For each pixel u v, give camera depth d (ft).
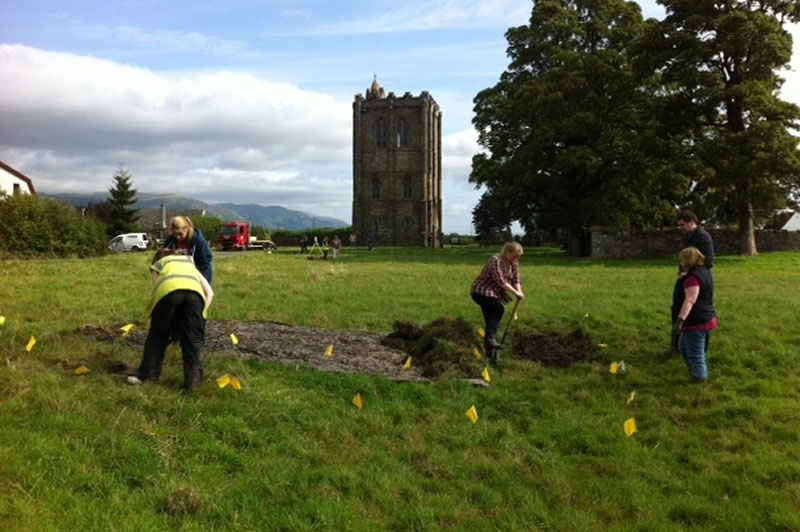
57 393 19.66
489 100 159.84
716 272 80.79
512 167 141.28
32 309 40.68
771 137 103.09
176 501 15.16
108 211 235.61
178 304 22.18
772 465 19.12
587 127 129.08
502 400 24.77
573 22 145.28
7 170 182.29
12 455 15.67
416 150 287.48
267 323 38.50
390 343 33.17
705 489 17.92
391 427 21.34
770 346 32.65
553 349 33.91
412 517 15.76
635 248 124.57
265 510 15.52
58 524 13.58
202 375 22.58
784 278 69.82
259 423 20.12
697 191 140.56
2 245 100.78
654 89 134.51
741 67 113.50
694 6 111.65
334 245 139.85
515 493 17.42
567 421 22.88
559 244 234.79
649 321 40.81
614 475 18.94
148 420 19.10
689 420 23.39
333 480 17.30
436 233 296.92
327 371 26.37
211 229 237.04
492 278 30.45
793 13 111.65
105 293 50.29
